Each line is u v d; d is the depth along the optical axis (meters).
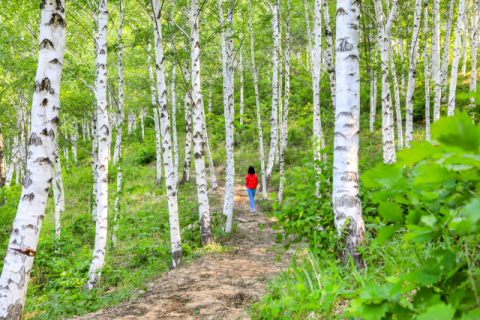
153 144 24.88
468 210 0.79
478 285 0.98
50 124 3.48
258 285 4.20
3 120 15.04
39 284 6.93
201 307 3.63
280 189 11.58
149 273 5.96
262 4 15.59
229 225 8.81
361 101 21.19
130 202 14.27
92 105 11.67
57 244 8.73
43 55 3.49
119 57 10.58
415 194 1.00
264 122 21.84
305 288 2.53
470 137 0.69
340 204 3.35
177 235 6.09
